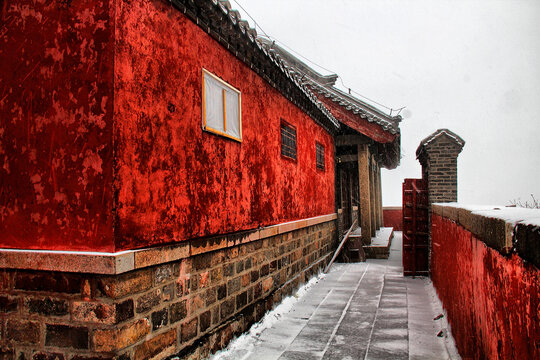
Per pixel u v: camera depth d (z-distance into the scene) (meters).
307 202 8.65
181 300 3.79
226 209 4.78
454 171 8.49
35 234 3.11
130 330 3.05
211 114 4.49
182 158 3.87
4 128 3.23
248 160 5.50
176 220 3.73
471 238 3.41
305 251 8.28
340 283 8.54
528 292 1.74
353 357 4.47
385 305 6.67
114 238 2.90
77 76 3.05
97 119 2.97
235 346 4.69
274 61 5.90
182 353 3.73
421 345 4.79
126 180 3.06
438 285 6.77
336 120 11.17
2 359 3.12
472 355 3.37
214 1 4.08
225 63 4.88
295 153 7.94
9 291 3.14
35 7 3.21
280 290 6.55
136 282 3.14
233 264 4.93
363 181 12.09
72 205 3.01
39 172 3.12
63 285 3.00
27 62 3.20
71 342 2.96
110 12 3.00
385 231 16.95
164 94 3.61
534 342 1.64
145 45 3.36
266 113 6.29
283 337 5.15
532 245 1.61
